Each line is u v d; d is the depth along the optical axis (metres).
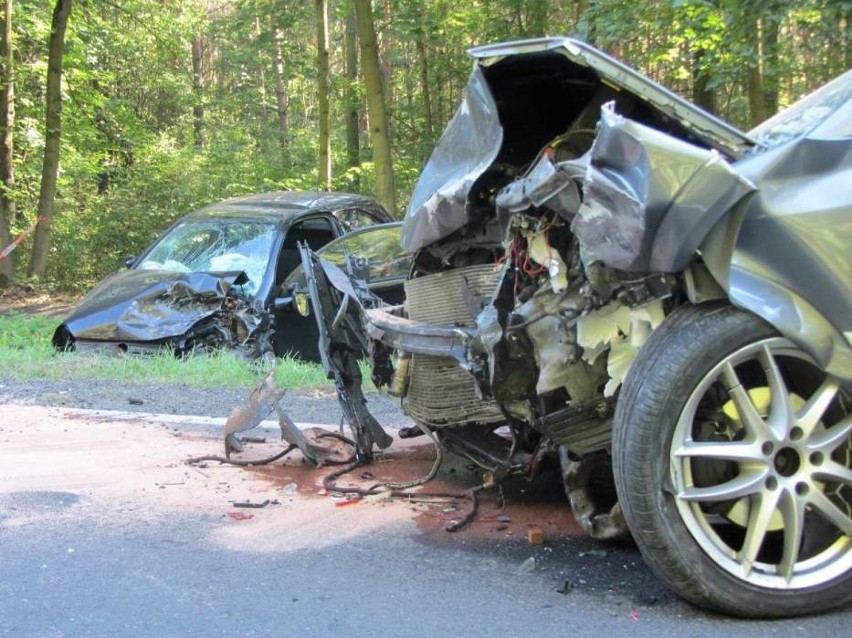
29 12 20.31
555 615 3.28
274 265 9.43
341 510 4.51
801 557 3.32
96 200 20.61
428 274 4.58
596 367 3.64
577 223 3.27
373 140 15.87
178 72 31.25
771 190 3.29
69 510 4.49
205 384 7.75
